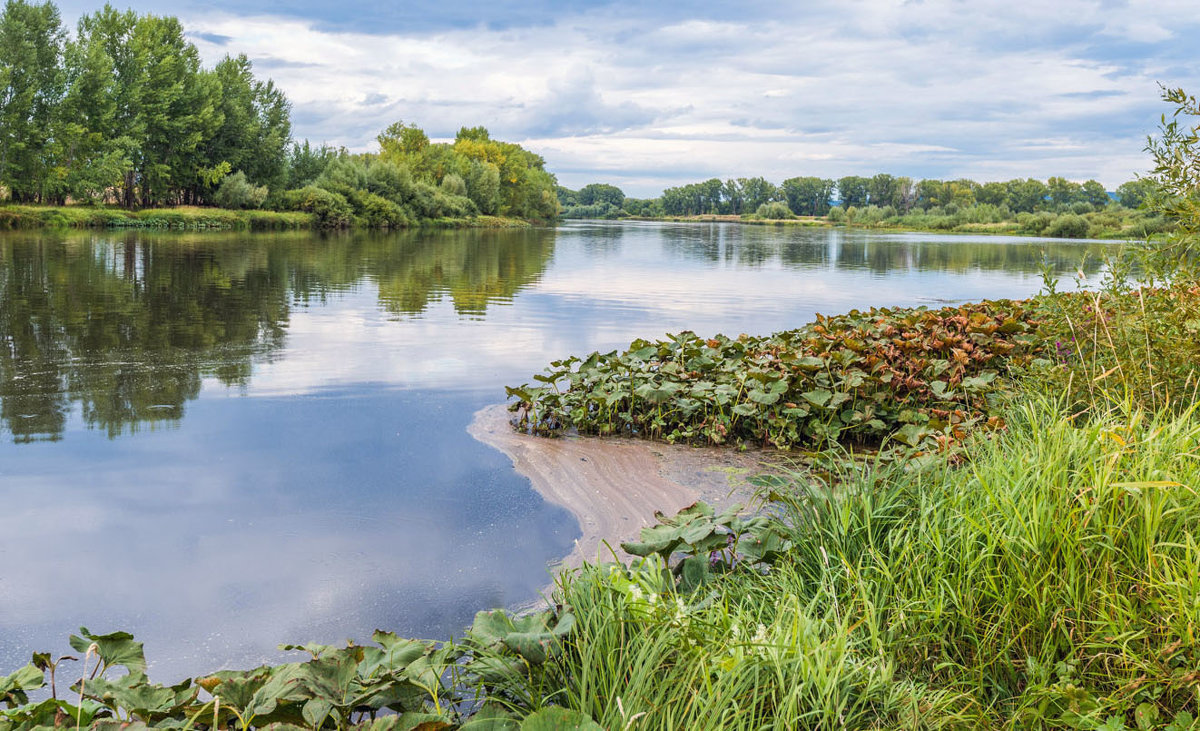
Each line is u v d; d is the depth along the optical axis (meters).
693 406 6.71
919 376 7.03
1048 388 4.67
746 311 15.10
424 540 4.43
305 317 12.94
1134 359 4.07
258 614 3.54
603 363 7.68
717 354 7.79
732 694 2.27
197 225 48.47
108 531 4.44
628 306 15.62
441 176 88.06
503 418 7.20
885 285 21.38
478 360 9.75
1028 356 6.99
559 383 8.65
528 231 71.56
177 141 53.59
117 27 50.84
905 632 2.85
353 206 63.50
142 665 2.47
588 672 2.50
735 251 39.41
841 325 9.04
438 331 11.91
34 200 47.50
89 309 12.99
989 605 2.85
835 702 2.33
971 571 2.84
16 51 42.84
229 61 61.41
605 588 2.91
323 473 5.54
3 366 8.69
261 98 62.97
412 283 19.34
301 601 3.67
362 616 3.54
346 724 2.21
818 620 2.74
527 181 106.12
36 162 43.62
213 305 13.99
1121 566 2.78
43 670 2.55
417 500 5.06
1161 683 2.44
